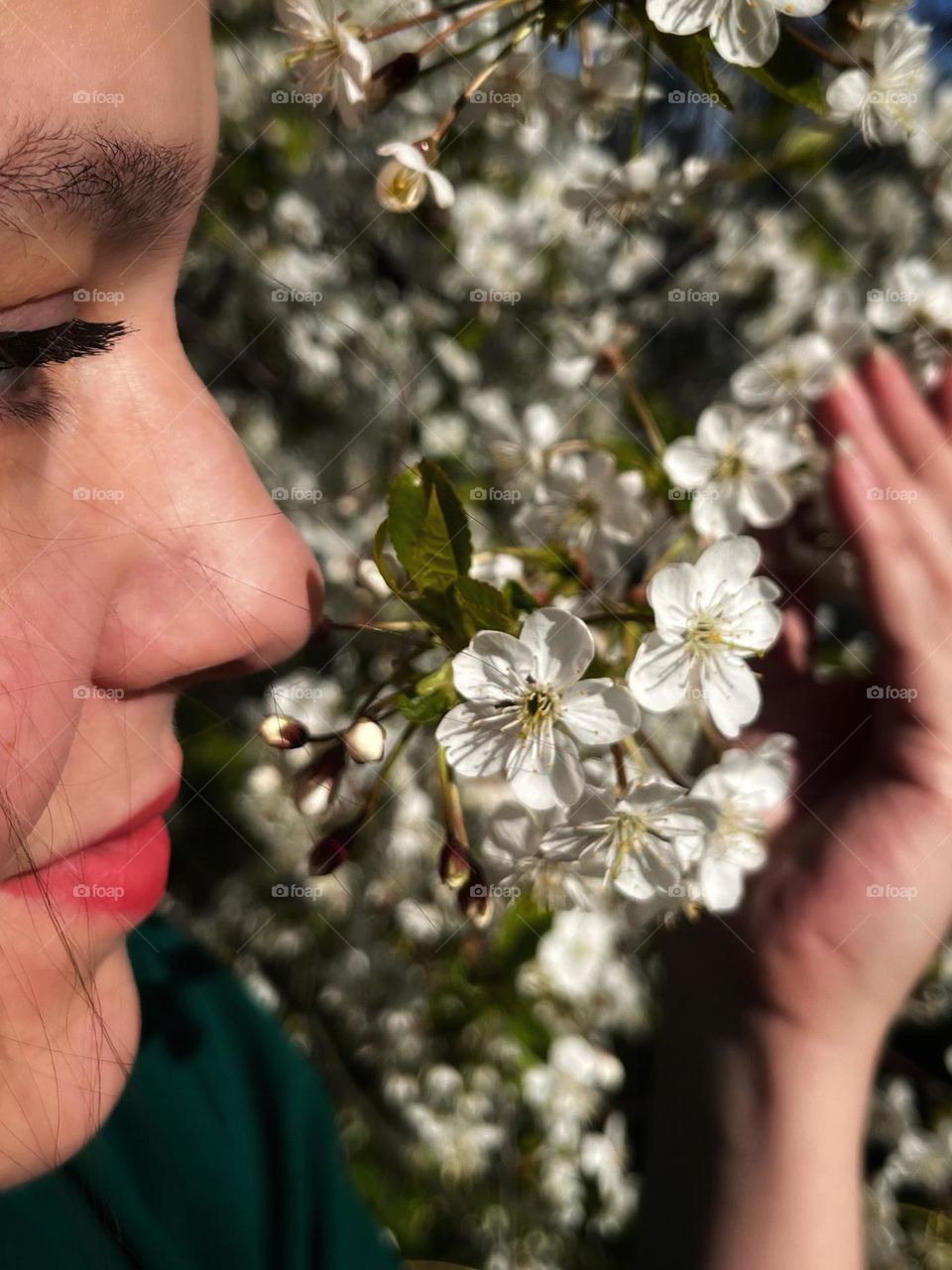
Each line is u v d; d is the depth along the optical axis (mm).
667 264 450
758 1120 221
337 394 460
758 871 230
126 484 160
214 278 423
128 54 141
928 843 219
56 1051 169
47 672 152
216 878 447
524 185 473
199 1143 242
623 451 241
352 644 304
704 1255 218
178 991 265
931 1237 426
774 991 224
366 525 412
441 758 187
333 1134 273
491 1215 458
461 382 481
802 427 228
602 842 188
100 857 175
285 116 419
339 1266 242
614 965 448
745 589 194
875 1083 445
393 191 211
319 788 188
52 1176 217
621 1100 511
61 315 151
